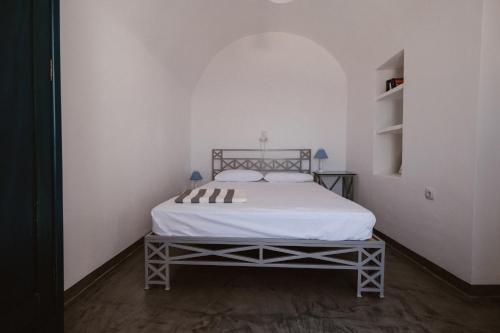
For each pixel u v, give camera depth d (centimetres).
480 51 160
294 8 331
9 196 101
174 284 183
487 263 165
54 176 121
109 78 203
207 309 152
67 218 161
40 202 115
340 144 412
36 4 111
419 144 222
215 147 422
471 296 166
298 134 414
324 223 171
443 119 192
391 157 319
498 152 162
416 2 220
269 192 270
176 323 139
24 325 108
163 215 179
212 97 419
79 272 171
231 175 372
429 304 158
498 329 135
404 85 245
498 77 160
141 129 259
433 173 204
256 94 414
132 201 243
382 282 166
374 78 315
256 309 152
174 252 238
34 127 111
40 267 115
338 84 408
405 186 244
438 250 197
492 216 164
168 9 259
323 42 391
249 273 201
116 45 211
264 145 418
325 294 170
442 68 193
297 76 410
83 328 135
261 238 174
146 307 154
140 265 215
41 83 114
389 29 265
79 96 170
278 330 134
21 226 106
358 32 315
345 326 137
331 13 319
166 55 308
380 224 298
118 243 220
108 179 204
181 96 377
